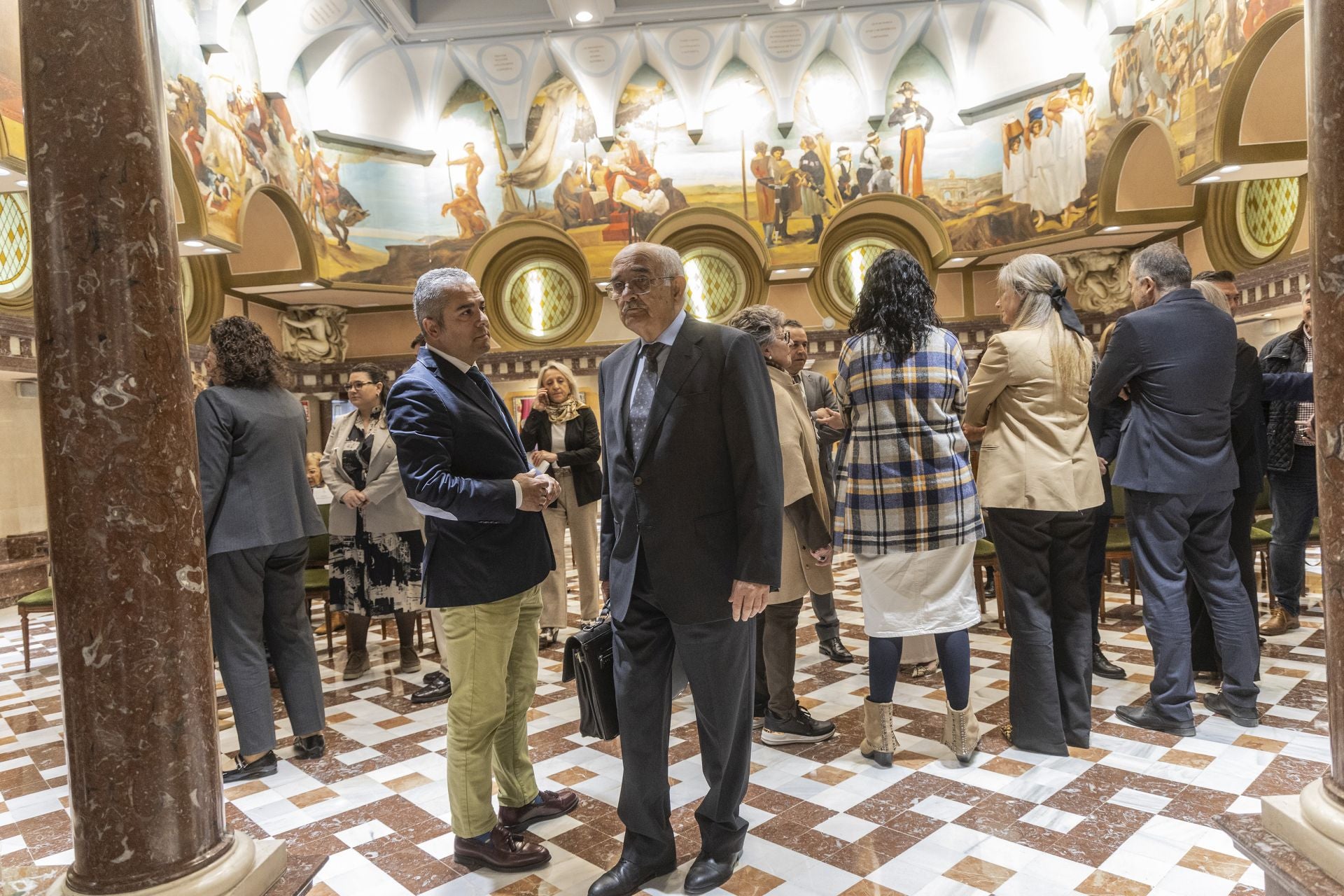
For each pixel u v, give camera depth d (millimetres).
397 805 3402
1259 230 12719
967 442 3711
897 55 15992
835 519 3498
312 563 6184
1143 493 3684
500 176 16828
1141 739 3607
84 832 1977
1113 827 2861
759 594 2510
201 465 3584
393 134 16297
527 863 2801
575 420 6012
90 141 1987
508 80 16438
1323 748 3402
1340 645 1918
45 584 10180
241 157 12586
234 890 2035
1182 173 11664
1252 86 10383
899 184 16391
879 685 3492
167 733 2008
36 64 2012
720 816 2672
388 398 2855
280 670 3961
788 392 3766
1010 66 15273
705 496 2568
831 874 2670
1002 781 3271
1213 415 3598
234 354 3791
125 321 1997
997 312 17312
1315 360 2000
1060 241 15289
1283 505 5086
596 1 14812
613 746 3965
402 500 5125
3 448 10469
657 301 2611
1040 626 3512
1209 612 3822
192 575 2094
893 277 3346
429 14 15492
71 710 1990
